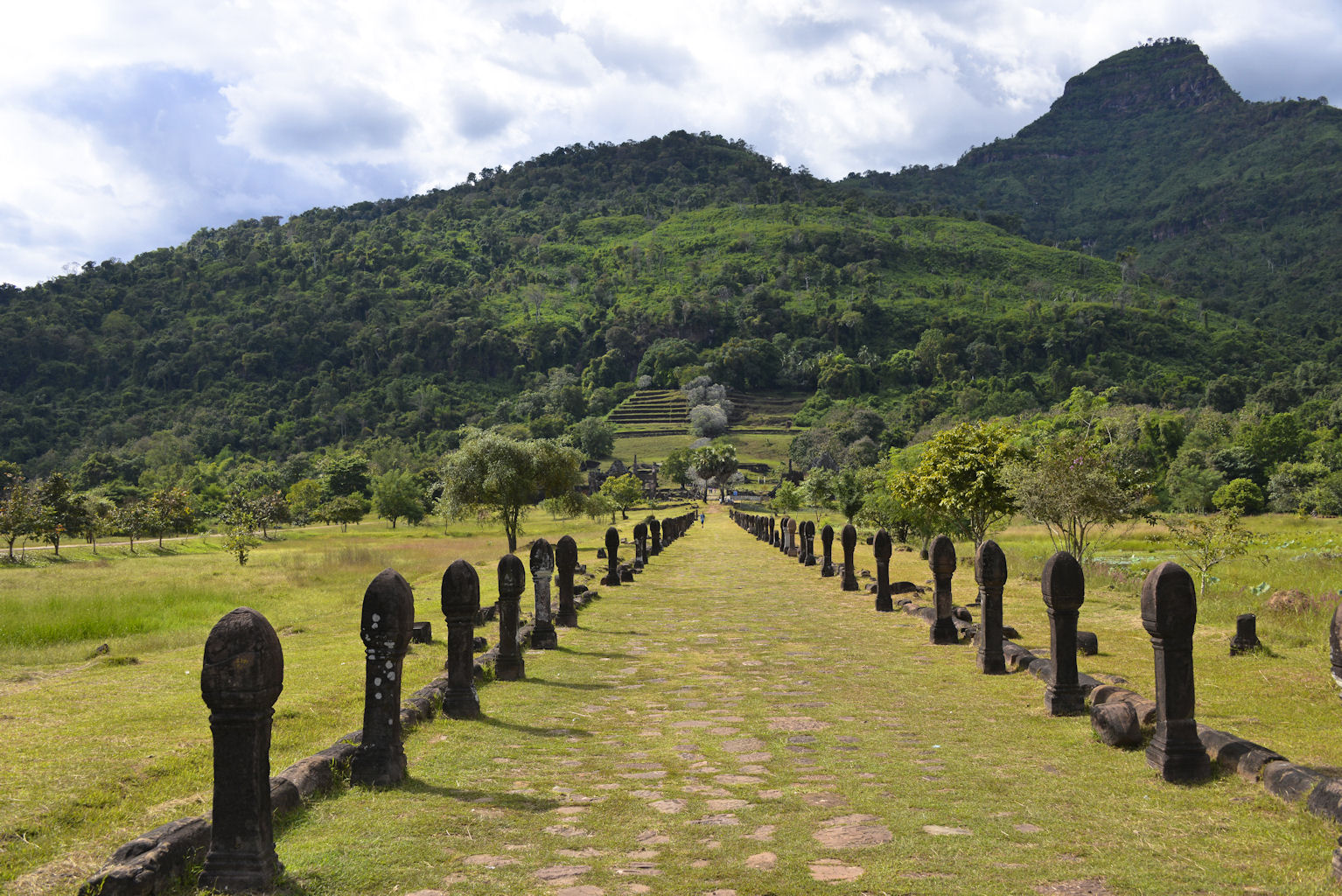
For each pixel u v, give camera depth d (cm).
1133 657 1007
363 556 3291
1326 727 698
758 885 418
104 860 461
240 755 425
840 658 1115
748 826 508
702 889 414
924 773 613
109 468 12019
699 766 646
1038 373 18638
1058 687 787
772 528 3859
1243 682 878
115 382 18438
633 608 1645
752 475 13650
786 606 1662
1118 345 19300
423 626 1196
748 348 19450
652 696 905
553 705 855
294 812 527
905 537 3303
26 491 4512
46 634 1488
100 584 2489
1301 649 1077
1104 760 627
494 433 3309
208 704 426
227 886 415
